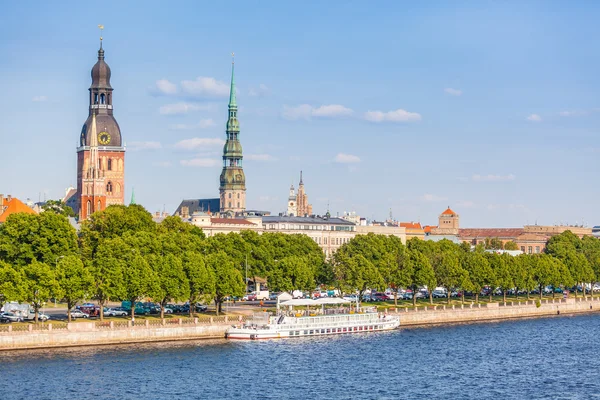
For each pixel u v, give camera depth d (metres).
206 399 196.12
